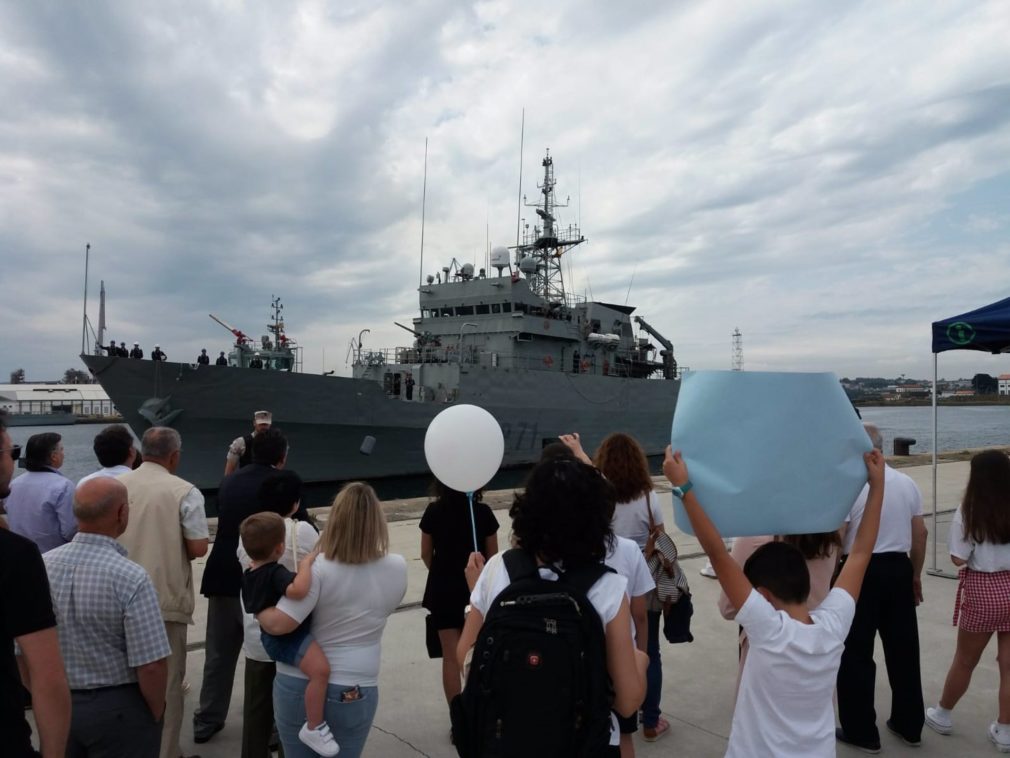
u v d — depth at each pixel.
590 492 2.30
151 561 3.95
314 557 3.24
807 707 2.65
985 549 4.25
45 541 4.66
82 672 2.91
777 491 2.74
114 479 3.09
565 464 2.35
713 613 6.79
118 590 2.93
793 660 2.62
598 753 2.01
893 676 4.37
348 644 3.20
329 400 20.83
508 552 2.37
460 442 3.76
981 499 4.22
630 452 4.24
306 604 3.09
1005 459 4.25
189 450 19.27
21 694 2.17
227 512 4.47
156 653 2.98
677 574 4.26
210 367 18.86
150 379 18.41
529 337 26.14
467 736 2.09
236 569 4.40
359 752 3.27
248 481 4.52
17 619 2.14
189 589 4.11
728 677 5.37
